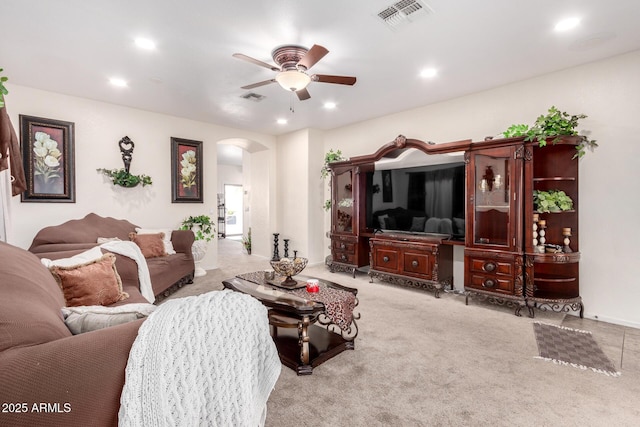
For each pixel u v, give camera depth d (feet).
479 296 11.27
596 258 10.07
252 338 3.68
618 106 9.63
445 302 11.76
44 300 4.07
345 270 16.34
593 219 10.11
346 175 16.28
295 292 7.76
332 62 10.03
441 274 12.67
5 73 10.86
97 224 12.98
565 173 10.58
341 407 5.67
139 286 9.07
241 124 17.98
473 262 11.27
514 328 9.30
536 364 7.22
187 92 12.74
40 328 3.04
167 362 3.06
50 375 2.68
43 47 9.07
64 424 2.69
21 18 7.61
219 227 36.32
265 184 21.27
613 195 9.77
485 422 5.28
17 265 4.56
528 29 8.16
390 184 15.17
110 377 2.89
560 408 5.65
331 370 6.94
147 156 15.34
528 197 10.18
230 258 21.59
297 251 19.60
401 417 5.40
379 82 11.64
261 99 13.60
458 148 11.63
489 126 12.39
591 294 10.18
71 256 8.43
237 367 3.43
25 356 2.67
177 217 16.42
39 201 12.40
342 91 12.57
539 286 11.00
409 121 15.10
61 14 7.47
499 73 10.89
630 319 9.52
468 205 11.44
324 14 7.52
